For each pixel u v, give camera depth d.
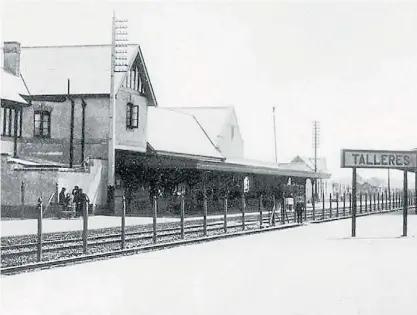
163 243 16.64
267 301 9.04
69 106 34.47
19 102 33.06
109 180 31.95
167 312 8.38
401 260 13.52
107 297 9.43
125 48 36.06
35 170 29.31
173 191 35.56
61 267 12.47
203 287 10.13
